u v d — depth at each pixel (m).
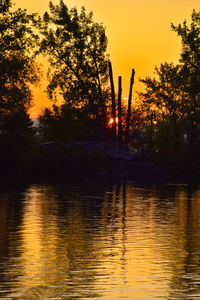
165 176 69.56
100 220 31.34
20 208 36.56
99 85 88.00
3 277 18.11
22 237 25.56
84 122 84.81
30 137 67.69
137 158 77.62
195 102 91.06
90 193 47.47
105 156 71.94
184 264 20.19
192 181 64.00
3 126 68.56
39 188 51.88
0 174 65.94
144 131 90.81
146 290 16.83
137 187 54.47
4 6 72.38
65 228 28.31
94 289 16.88
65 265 19.86
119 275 18.53
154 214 34.16
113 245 23.72
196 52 89.31
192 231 27.62
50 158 68.88
